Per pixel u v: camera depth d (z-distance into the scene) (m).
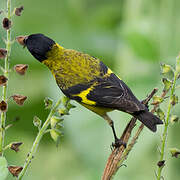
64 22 12.05
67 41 11.87
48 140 11.09
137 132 6.47
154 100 5.97
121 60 10.62
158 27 10.16
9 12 5.52
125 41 10.38
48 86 11.31
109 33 11.84
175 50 10.08
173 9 10.12
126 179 9.70
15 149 5.62
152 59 10.12
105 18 12.38
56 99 10.94
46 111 11.32
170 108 5.71
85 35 11.89
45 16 11.92
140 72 10.31
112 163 6.40
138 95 10.16
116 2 12.50
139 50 10.15
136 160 9.80
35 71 11.54
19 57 11.38
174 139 9.23
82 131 10.46
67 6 12.08
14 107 11.26
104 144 10.32
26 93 11.38
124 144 6.65
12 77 11.34
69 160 10.50
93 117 10.57
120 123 10.45
